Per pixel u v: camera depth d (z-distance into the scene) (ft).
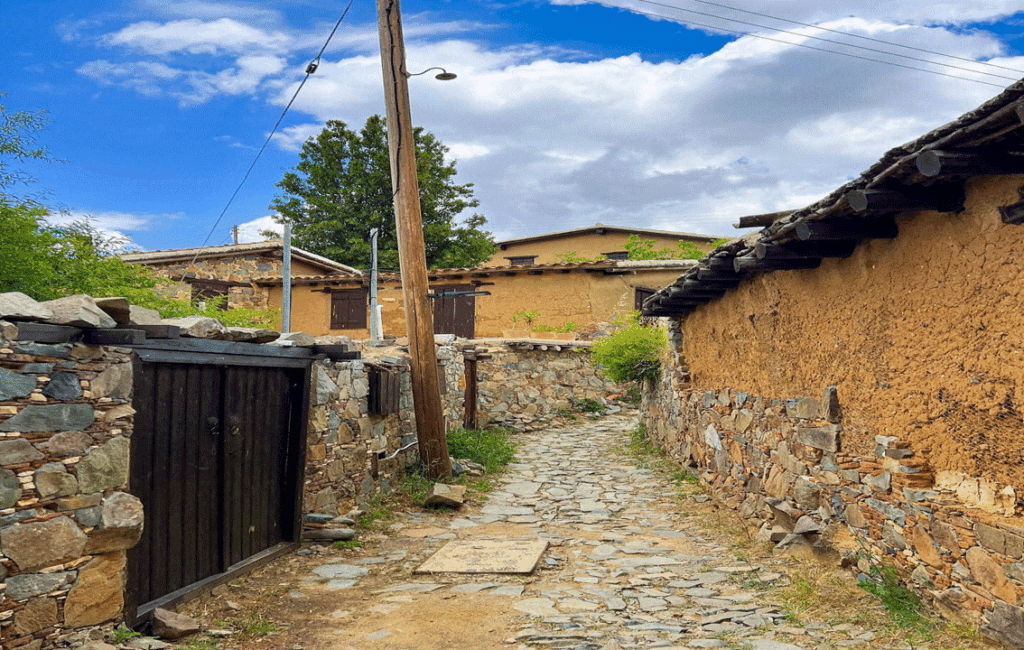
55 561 12.24
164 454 15.60
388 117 31.07
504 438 45.85
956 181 13.17
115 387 13.56
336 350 21.83
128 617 13.87
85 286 20.25
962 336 13.61
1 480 11.43
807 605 15.58
